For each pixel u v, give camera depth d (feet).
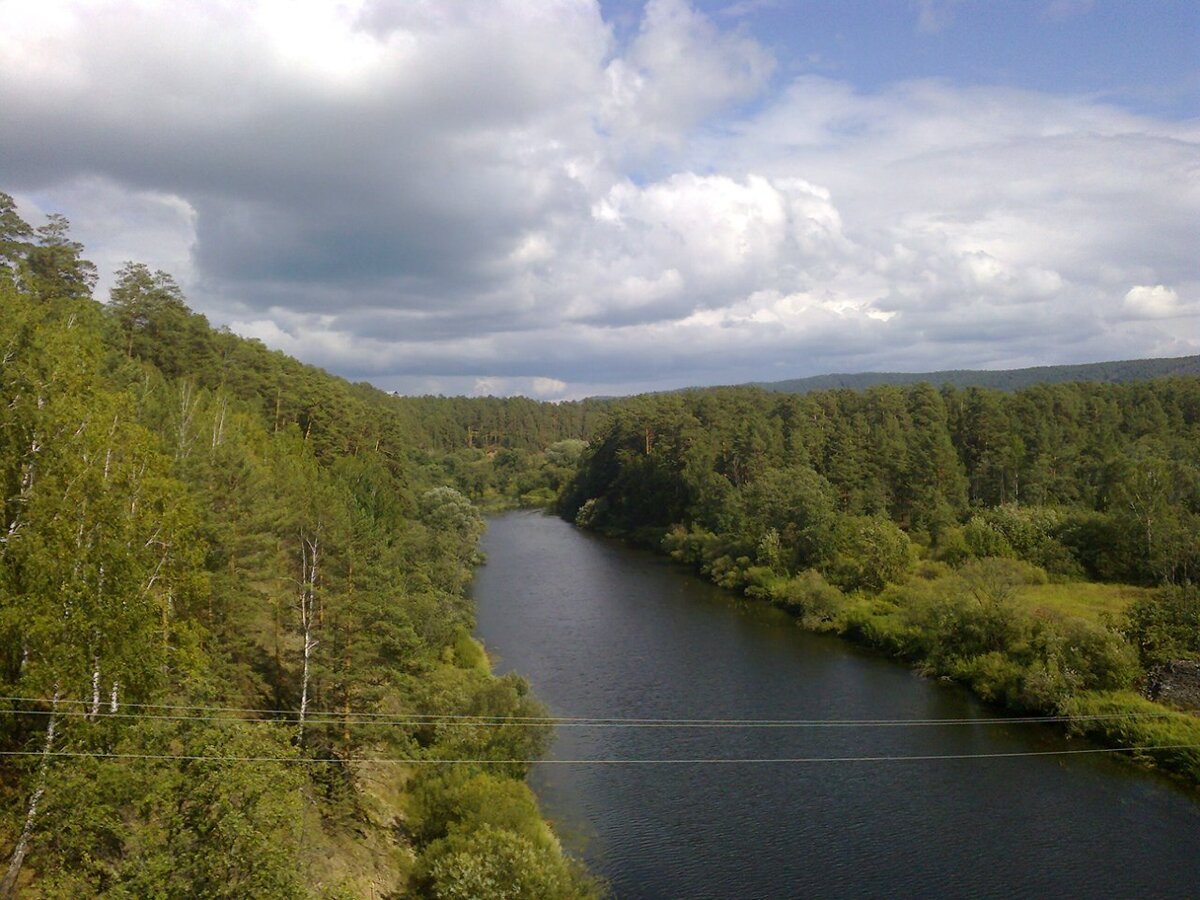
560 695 178.40
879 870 111.86
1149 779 135.85
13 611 68.03
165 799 60.90
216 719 66.08
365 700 124.16
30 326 85.20
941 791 133.59
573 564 339.98
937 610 197.47
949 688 181.06
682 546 347.56
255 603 122.83
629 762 145.59
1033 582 237.45
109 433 92.12
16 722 75.77
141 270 246.88
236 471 137.08
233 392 259.60
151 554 94.94
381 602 128.47
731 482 364.79
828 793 133.49
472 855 95.04
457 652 190.49
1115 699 154.20
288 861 61.87
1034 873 110.63
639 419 468.75
